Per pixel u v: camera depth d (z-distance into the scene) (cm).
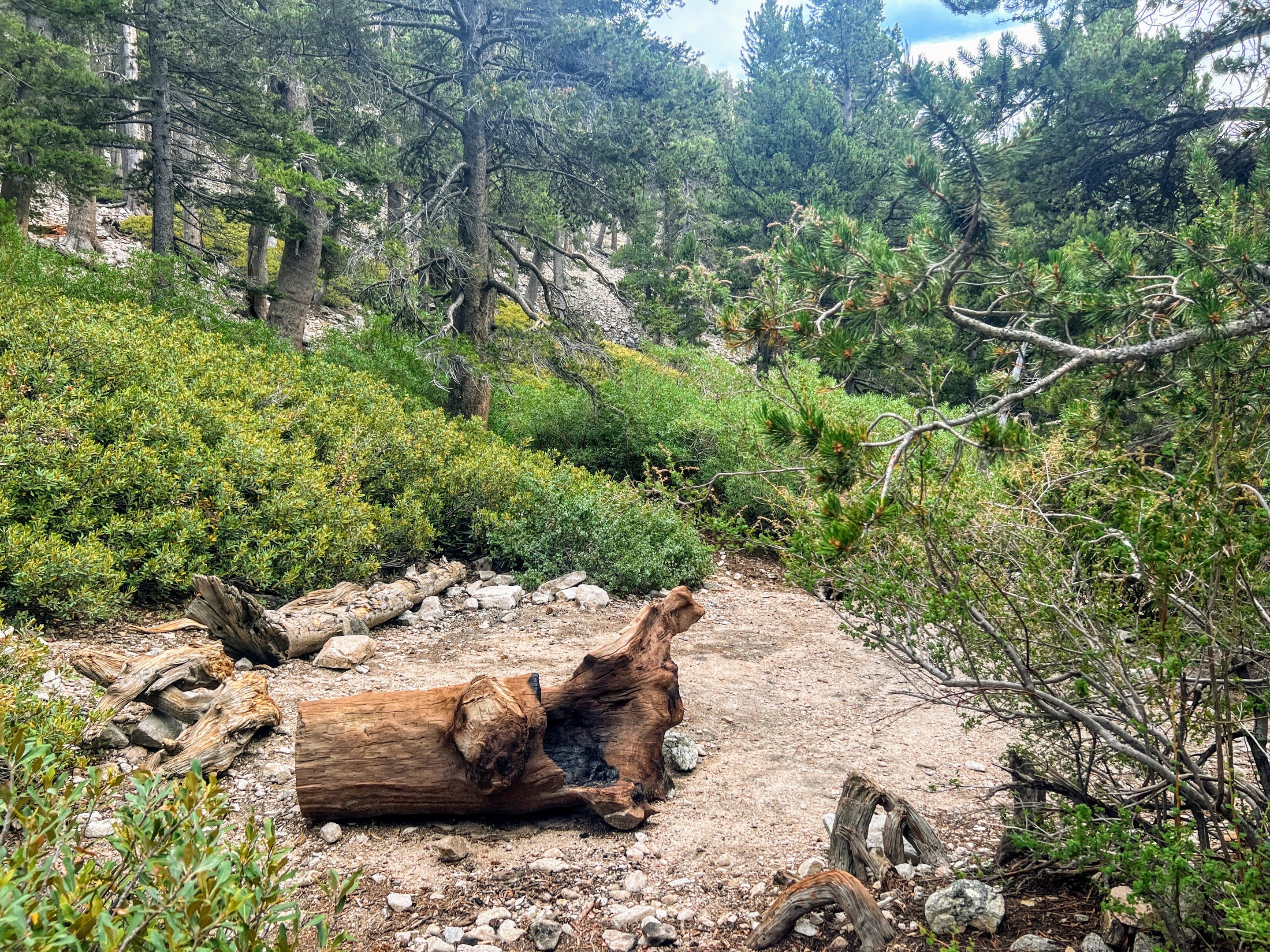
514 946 310
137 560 680
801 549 313
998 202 369
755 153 2792
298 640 634
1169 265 598
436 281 1514
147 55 1617
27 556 586
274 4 1689
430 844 388
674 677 453
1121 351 361
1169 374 429
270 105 1752
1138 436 474
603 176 1472
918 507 289
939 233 380
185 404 830
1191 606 250
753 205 2536
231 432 817
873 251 383
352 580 803
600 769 428
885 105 3048
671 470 416
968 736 546
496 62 1462
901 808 349
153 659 468
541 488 983
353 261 1281
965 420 320
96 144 1652
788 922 306
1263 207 474
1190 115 1038
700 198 1994
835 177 2611
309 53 1342
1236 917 205
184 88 1709
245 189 1814
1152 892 253
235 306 1462
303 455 849
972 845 378
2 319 871
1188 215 1011
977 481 340
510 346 1427
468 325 1466
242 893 170
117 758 441
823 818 414
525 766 397
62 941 149
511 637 737
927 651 324
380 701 403
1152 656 270
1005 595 281
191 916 169
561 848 385
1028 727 345
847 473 304
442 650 695
